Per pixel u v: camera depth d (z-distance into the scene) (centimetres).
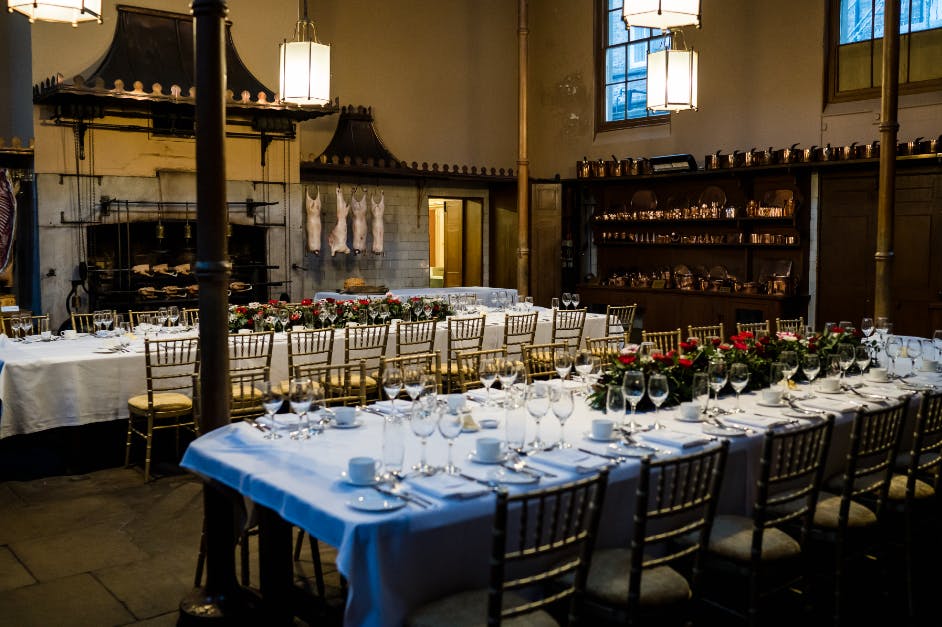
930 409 403
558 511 257
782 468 324
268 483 307
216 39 354
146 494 553
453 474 309
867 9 1057
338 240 1220
